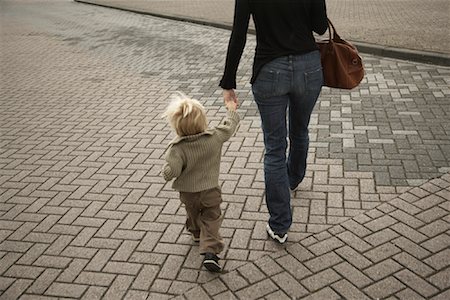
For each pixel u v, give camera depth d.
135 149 5.28
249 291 2.98
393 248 3.26
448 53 7.64
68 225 3.88
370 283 2.97
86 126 6.12
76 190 4.44
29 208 4.18
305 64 3.02
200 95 7.04
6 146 5.63
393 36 9.20
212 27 12.63
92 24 14.80
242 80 7.51
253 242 3.46
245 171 4.52
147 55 9.99
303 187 4.13
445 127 5.15
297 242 3.41
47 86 8.24
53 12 18.58
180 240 3.57
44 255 3.50
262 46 3.02
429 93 6.27
